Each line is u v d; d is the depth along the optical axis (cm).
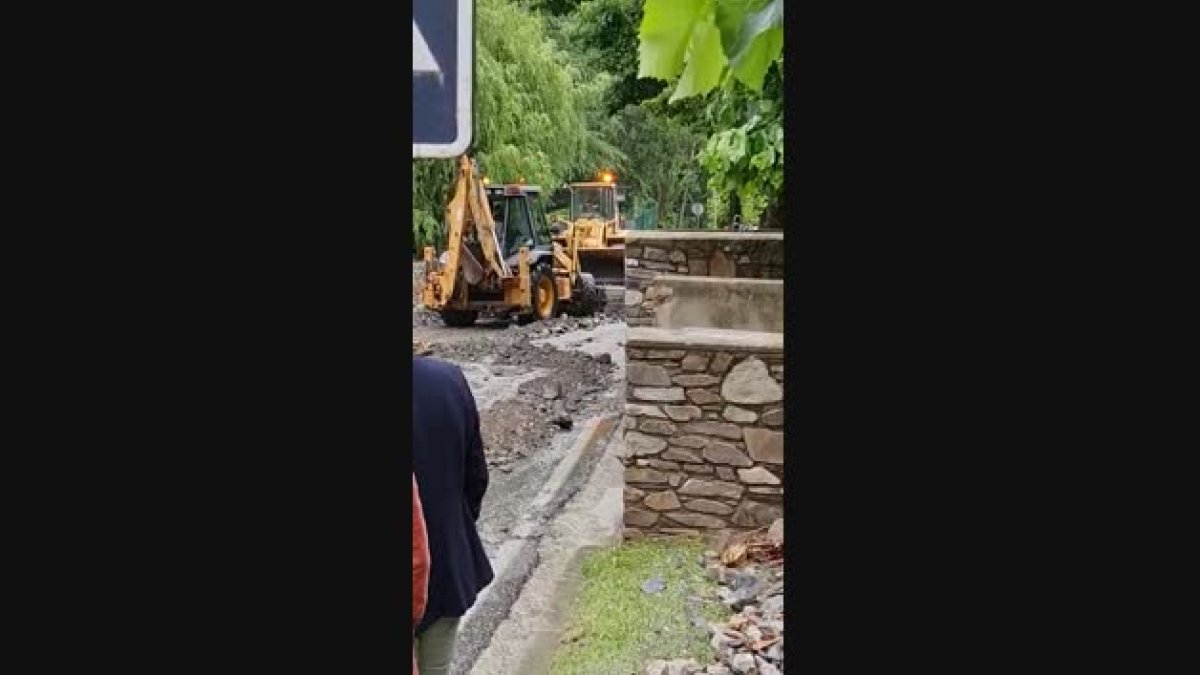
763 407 572
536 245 1652
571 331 1513
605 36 1442
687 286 685
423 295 1566
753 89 106
